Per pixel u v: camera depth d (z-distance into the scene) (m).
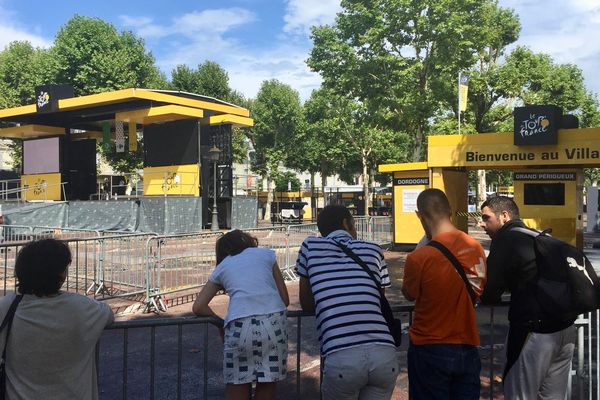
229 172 26.44
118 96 22.83
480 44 26.77
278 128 44.81
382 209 46.31
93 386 2.45
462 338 2.71
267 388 2.98
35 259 2.28
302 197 49.72
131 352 5.87
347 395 2.59
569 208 12.14
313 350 5.92
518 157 11.78
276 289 3.13
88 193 29.61
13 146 40.41
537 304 2.82
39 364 2.24
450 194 12.99
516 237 2.88
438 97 26.33
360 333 2.60
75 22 34.00
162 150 25.22
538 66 29.47
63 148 28.52
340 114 36.69
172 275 8.77
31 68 36.59
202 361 5.57
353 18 26.73
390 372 2.62
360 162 47.62
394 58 25.72
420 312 2.79
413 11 25.03
